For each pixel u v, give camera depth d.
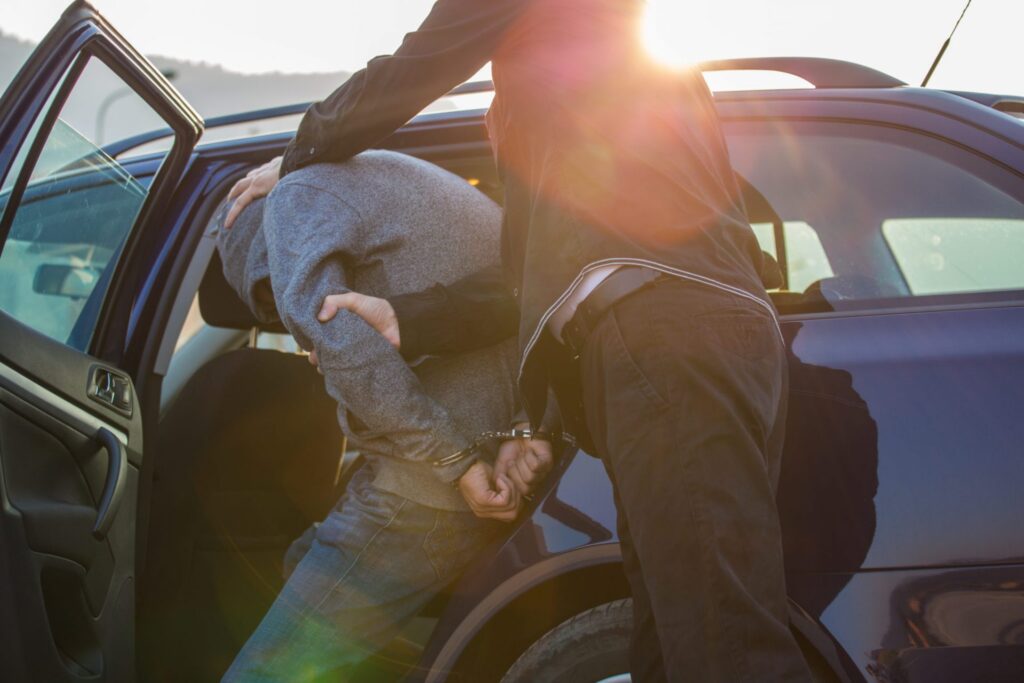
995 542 1.44
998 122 1.76
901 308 1.67
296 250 1.68
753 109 1.91
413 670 1.71
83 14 1.64
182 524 2.23
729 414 1.26
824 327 1.67
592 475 1.66
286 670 1.74
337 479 2.75
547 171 1.42
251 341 2.79
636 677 1.39
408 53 1.58
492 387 1.82
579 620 1.66
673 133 1.43
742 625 1.20
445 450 1.67
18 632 1.47
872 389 1.57
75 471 1.68
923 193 1.75
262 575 2.39
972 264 1.68
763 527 1.25
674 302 1.30
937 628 1.42
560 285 1.35
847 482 1.52
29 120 1.55
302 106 2.53
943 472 1.49
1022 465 1.47
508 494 1.68
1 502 1.47
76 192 1.80
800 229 1.80
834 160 1.83
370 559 1.75
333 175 1.76
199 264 2.28
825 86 1.94
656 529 1.26
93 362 1.79
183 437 2.27
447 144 2.16
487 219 1.87
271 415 2.39
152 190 2.05
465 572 1.80
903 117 1.81
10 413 1.55
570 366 1.49
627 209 1.34
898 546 1.47
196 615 2.27
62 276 1.82
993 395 1.52
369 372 1.62
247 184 1.96
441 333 1.69
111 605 1.71
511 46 1.55
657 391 1.27
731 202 1.45
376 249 1.75
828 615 1.46
